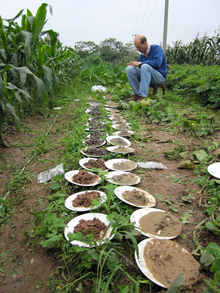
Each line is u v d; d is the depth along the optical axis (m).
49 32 4.02
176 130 3.43
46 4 3.11
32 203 1.84
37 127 3.82
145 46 4.95
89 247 1.27
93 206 1.66
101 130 3.39
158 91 6.08
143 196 1.78
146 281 1.10
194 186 1.98
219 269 1.11
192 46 9.06
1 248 1.42
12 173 2.38
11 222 1.65
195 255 1.29
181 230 1.44
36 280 1.20
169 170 2.31
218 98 4.67
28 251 1.38
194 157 2.50
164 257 1.21
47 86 4.02
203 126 3.34
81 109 4.64
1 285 1.17
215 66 6.70
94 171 2.16
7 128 3.38
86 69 8.52
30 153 2.86
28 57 3.06
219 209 1.59
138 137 3.20
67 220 1.59
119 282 1.16
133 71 5.16
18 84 3.81
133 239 1.17
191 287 1.07
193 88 5.71
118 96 6.06
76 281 1.17
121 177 2.07
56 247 1.38
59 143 3.09
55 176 2.14
